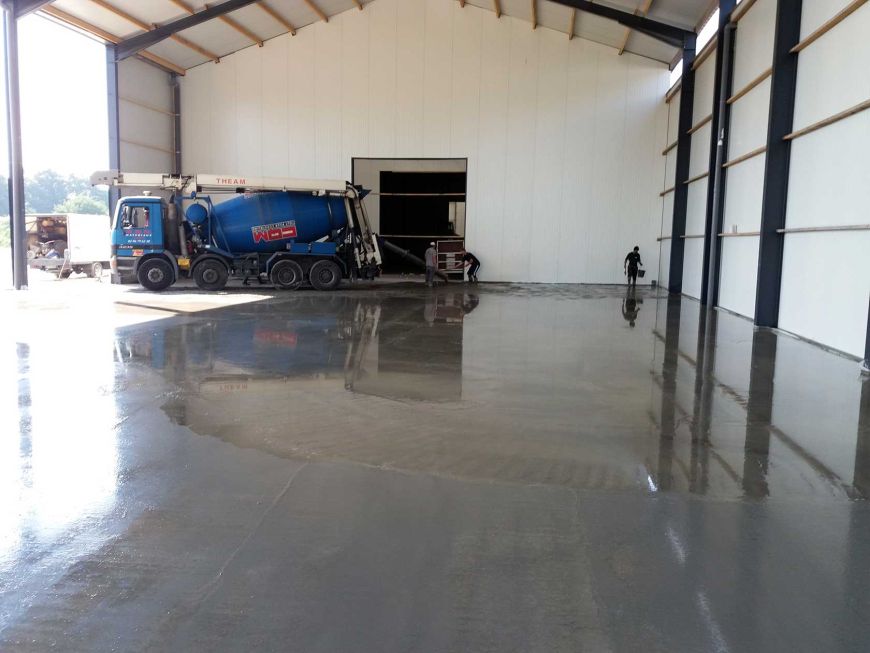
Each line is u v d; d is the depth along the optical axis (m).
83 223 20.66
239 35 20.45
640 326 10.74
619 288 19.56
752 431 4.79
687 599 2.52
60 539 2.97
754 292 11.71
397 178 22.00
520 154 20.91
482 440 4.47
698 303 15.04
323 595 2.51
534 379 6.50
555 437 4.57
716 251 13.88
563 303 14.62
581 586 2.60
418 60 20.95
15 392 5.74
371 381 6.31
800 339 9.48
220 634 2.27
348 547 2.90
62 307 12.23
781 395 5.93
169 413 5.09
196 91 21.69
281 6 19.33
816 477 3.86
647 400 5.70
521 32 20.50
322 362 7.21
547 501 3.43
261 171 21.77
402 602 2.47
